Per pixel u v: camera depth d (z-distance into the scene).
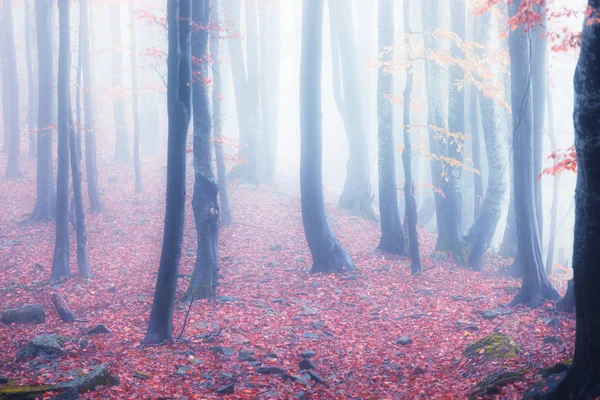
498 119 22.45
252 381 10.29
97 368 9.90
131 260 20.84
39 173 25.33
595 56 6.36
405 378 10.45
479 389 8.81
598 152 6.47
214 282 16.34
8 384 9.24
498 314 14.55
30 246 22.22
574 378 6.98
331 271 19.06
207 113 16.44
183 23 12.44
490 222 22.41
